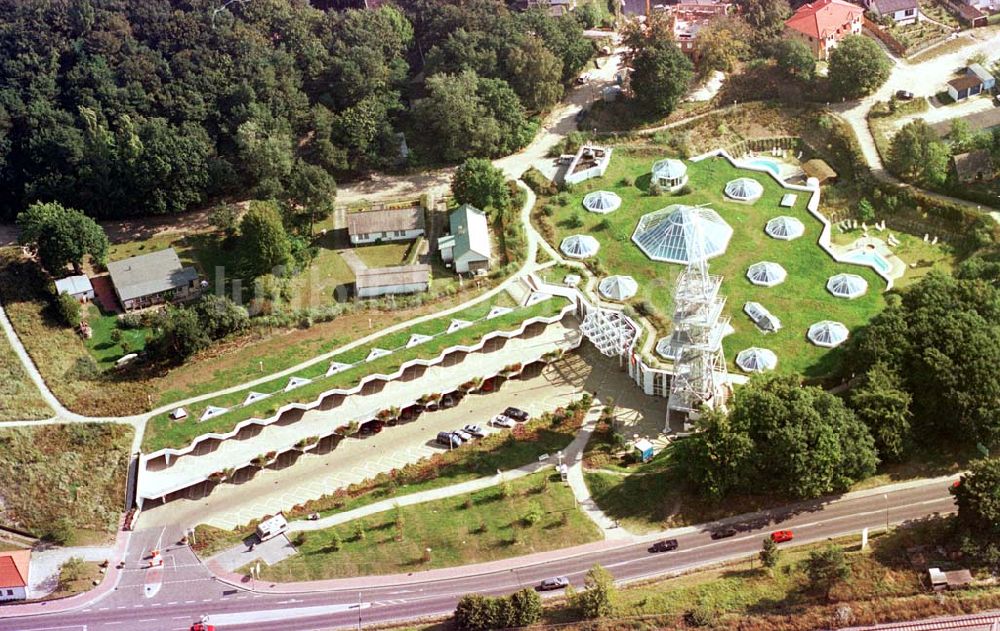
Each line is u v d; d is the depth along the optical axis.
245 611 180.00
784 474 181.88
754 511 185.38
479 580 179.88
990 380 187.12
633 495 191.88
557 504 192.38
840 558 165.62
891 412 187.38
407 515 194.12
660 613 166.62
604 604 166.75
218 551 192.62
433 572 182.50
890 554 171.62
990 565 167.50
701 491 187.50
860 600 164.50
